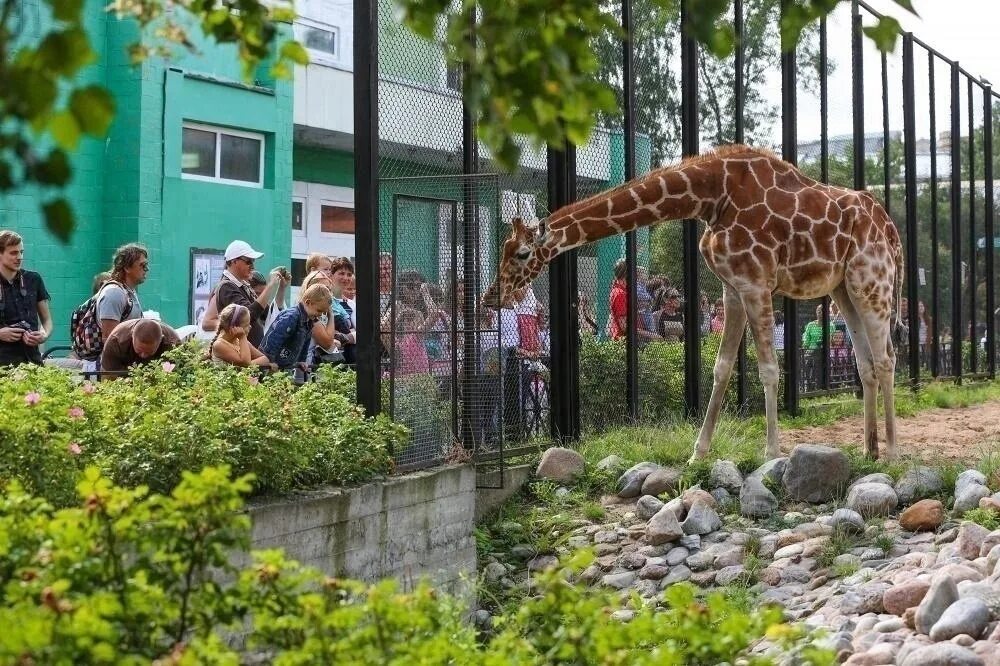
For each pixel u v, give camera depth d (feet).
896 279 33.73
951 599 20.06
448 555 27.71
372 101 27.50
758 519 29.30
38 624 10.78
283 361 30.53
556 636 13.44
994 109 71.46
